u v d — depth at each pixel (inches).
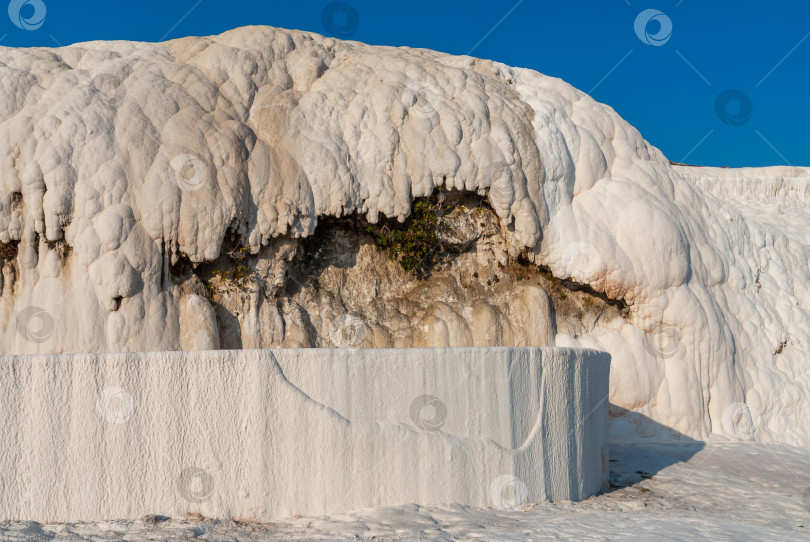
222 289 498.9
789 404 613.6
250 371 267.6
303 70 564.7
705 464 482.9
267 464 267.6
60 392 252.8
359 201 527.2
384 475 282.2
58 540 228.8
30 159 455.8
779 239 693.9
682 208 633.0
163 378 260.1
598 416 381.4
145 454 257.3
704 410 574.9
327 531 254.4
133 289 454.6
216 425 263.7
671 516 333.1
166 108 496.1
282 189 502.0
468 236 573.9
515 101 597.9
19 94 483.2
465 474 297.1
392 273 570.6
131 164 469.1
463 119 553.9
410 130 546.3
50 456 250.8
